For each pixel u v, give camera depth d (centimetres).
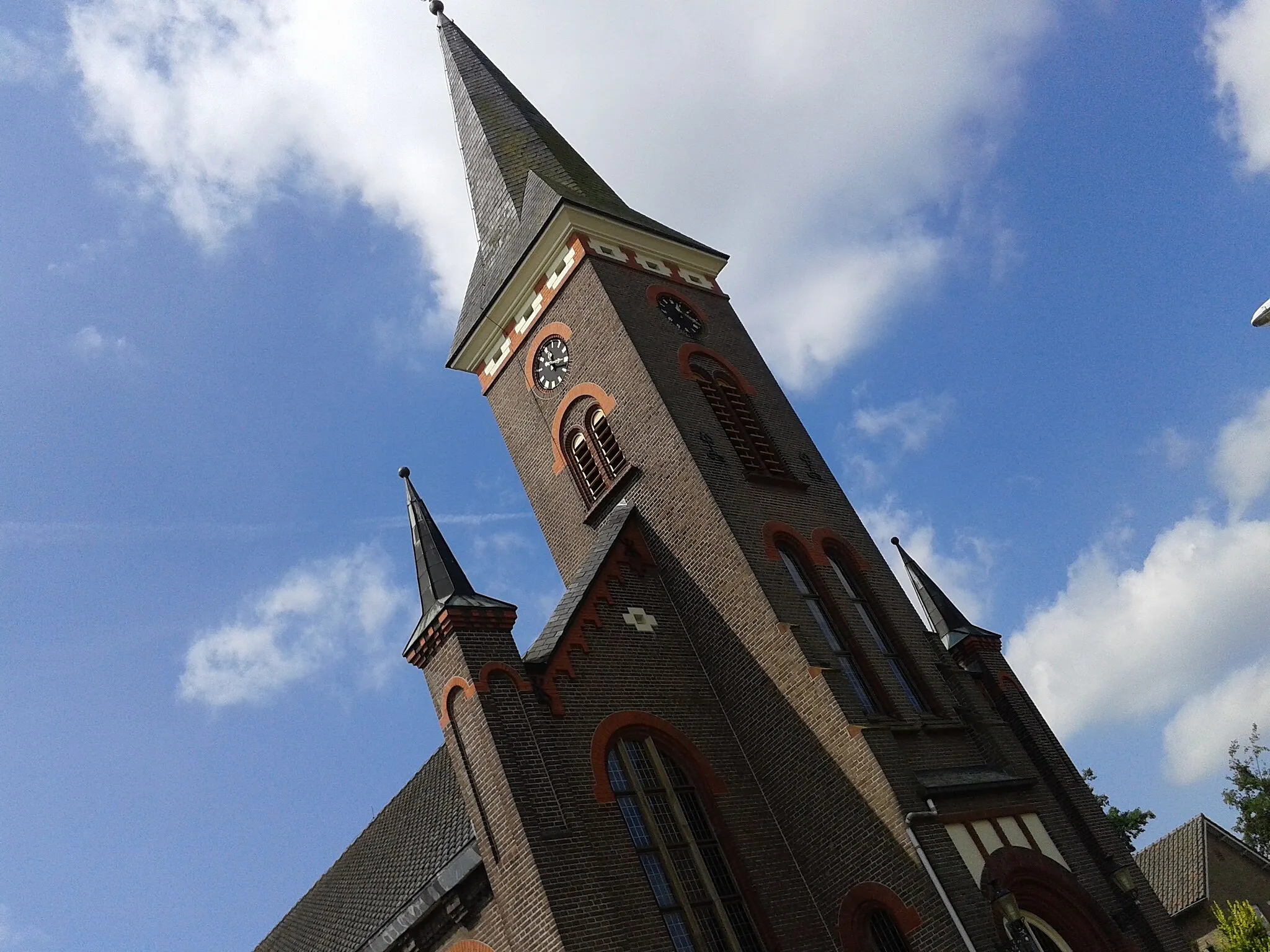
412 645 2048
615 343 2883
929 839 2056
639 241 3228
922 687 2558
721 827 2167
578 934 1719
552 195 3170
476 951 1909
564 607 2411
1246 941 3853
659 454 2697
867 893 2094
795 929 2089
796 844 2225
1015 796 2381
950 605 3033
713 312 3278
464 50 3984
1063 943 2241
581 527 2888
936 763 2325
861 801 2139
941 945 1962
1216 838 5588
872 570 2777
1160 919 2477
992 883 2103
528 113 3794
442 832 2277
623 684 2272
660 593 2569
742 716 2378
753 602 2416
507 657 2044
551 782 1912
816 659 2312
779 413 3075
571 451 2988
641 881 1931
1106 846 2550
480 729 1916
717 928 1998
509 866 1812
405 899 2134
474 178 3628
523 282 3162
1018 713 2772
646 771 2164
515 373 3188
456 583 2092
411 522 2206
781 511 2706
